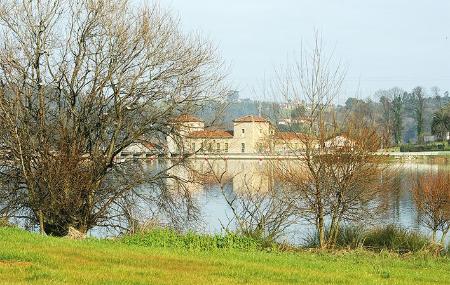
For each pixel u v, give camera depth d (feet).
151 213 91.45
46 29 85.81
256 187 91.20
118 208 90.99
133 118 90.33
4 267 39.93
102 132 89.45
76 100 88.48
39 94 84.84
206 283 37.09
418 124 390.83
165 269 42.60
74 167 83.05
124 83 88.17
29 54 83.92
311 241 77.66
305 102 80.59
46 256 44.83
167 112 90.02
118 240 63.98
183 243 62.75
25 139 82.79
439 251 74.28
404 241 76.48
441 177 114.32
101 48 87.66
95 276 37.83
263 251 61.87
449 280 45.03
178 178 92.38
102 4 87.25
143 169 93.30
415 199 108.47
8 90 81.82
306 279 40.98
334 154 77.10
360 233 79.05
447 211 100.37
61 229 85.51
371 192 79.41
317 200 76.74
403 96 406.82
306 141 78.23
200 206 102.99
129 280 36.94
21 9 83.97
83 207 86.53
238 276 41.11
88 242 57.11
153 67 88.89
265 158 83.05
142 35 87.97
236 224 80.84
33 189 83.46
